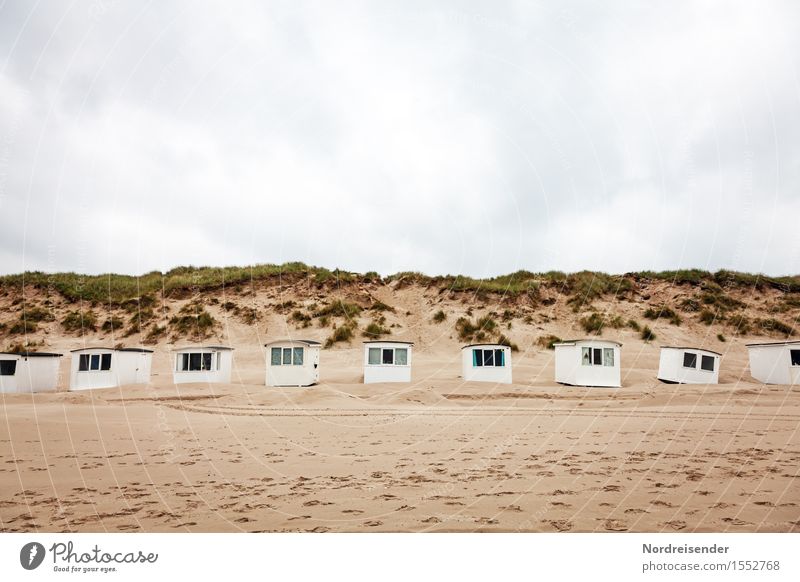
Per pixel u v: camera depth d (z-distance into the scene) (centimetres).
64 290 5019
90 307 4888
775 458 1009
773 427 1469
